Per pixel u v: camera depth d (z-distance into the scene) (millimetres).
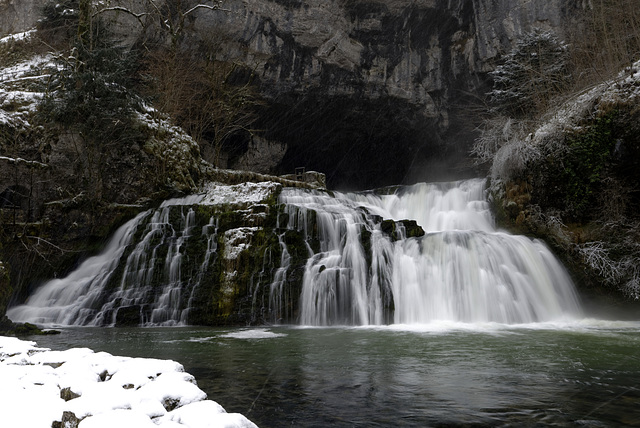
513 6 29359
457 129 35062
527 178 16656
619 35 18984
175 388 3115
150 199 16562
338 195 19719
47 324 12023
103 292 12734
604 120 15133
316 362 6039
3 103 16297
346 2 30031
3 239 13906
